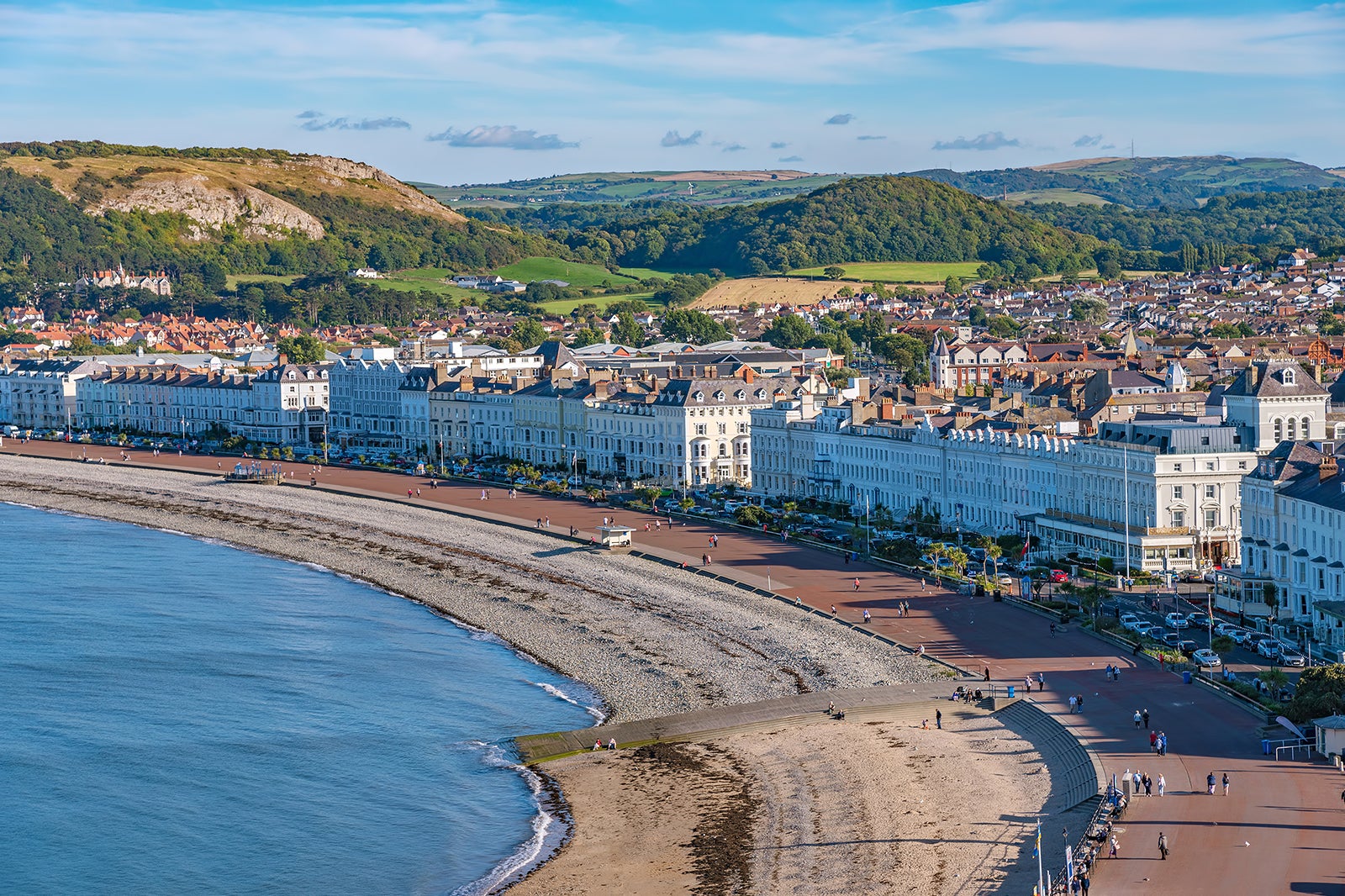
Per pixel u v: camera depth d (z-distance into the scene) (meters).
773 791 148.75
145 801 153.38
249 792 155.50
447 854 138.62
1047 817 136.62
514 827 144.38
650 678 190.75
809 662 190.88
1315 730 148.12
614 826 142.75
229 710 182.62
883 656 190.12
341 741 170.88
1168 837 127.12
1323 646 176.38
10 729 176.12
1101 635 192.62
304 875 135.62
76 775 161.00
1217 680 169.25
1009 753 155.00
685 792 150.25
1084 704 164.38
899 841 134.12
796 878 128.50
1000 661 184.38
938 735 162.00
